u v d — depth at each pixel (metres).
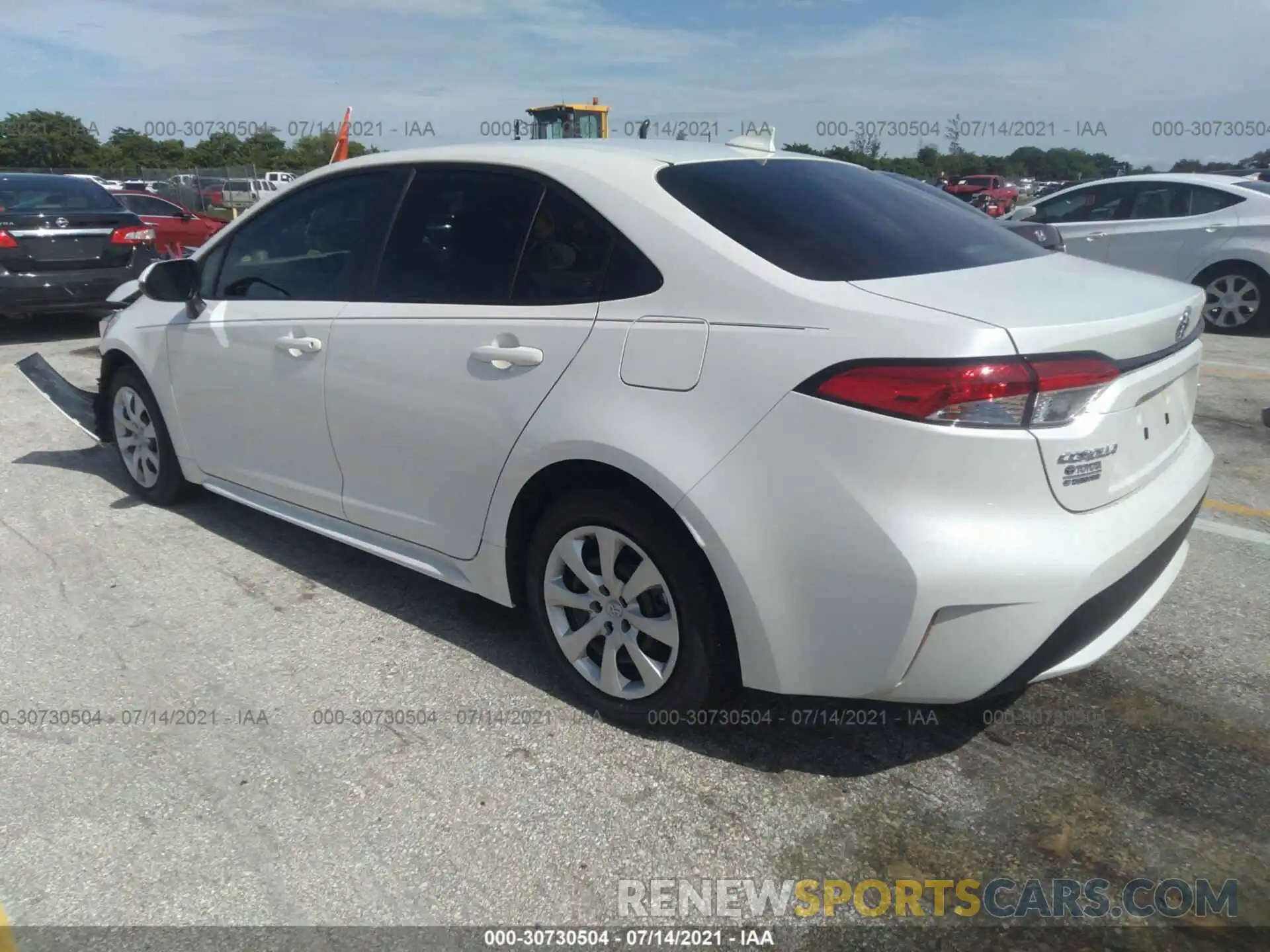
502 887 2.34
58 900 2.32
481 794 2.67
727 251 2.59
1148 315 2.49
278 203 3.89
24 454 5.79
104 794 2.69
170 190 28.92
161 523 4.64
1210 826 2.52
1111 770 2.74
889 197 3.22
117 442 4.94
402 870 2.40
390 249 3.39
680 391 2.55
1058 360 2.24
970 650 2.31
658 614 2.79
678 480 2.52
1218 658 3.33
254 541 4.41
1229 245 9.84
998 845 2.46
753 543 2.44
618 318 2.71
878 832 2.51
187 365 4.18
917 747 2.85
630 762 2.80
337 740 2.91
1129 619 2.72
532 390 2.86
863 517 2.29
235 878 2.38
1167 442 2.73
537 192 3.03
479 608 3.76
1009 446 2.22
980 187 33.34
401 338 3.23
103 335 4.78
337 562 4.19
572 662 3.02
